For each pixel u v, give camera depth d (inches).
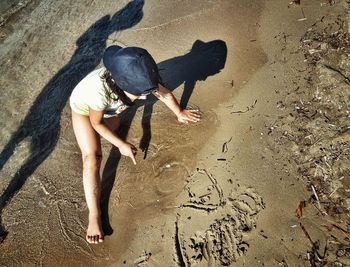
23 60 172.7
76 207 130.3
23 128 152.5
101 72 113.7
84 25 179.5
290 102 133.4
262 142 127.8
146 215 123.1
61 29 180.5
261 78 141.7
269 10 159.9
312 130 125.6
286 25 153.3
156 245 117.3
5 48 178.4
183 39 160.9
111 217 125.1
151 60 104.4
